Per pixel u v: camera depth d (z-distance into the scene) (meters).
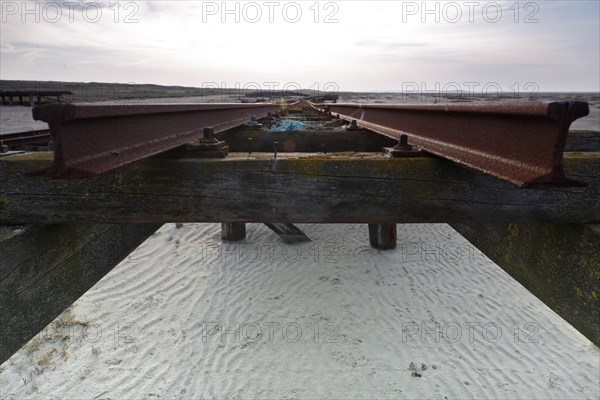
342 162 1.61
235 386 4.53
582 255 1.32
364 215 1.64
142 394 4.44
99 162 1.20
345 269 7.31
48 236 1.54
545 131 1.08
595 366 4.90
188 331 5.50
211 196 1.63
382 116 4.20
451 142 1.89
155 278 6.98
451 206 1.60
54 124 1.00
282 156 1.72
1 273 1.29
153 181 1.60
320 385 4.52
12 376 4.71
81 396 4.42
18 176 1.50
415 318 5.80
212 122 3.35
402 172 1.60
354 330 5.51
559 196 1.45
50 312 1.51
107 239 1.91
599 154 1.49
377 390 4.46
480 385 4.57
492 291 6.56
